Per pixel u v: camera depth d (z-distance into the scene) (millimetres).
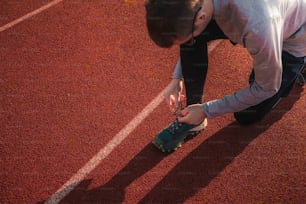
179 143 2193
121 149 2234
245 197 2008
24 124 2377
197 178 2088
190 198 2018
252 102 1695
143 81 2549
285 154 2152
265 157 2146
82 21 2994
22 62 2730
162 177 2104
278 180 2057
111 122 2354
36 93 2535
